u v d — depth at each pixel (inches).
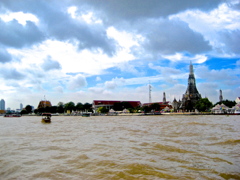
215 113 5378.9
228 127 1577.3
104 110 7219.5
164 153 726.5
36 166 612.7
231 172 526.9
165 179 486.0
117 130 1521.9
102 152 761.0
